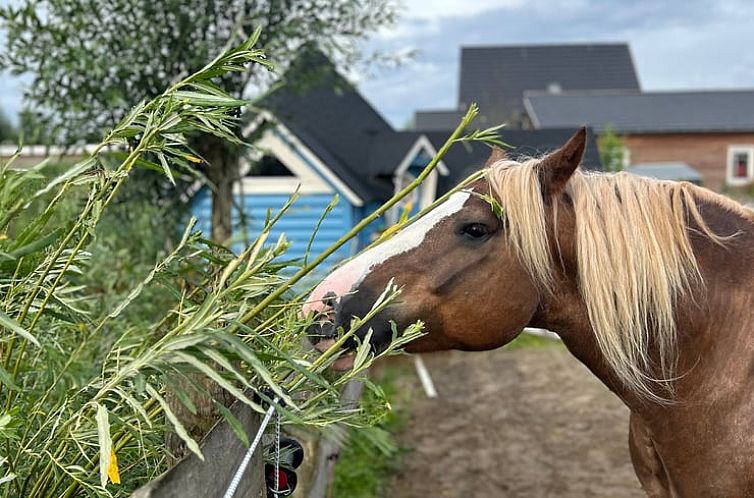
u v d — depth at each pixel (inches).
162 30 161.8
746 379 75.0
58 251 60.8
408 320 74.5
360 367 63.7
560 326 79.5
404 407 241.8
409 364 301.9
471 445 207.3
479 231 75.3
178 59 166.1
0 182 60.5
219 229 190.9
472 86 1411.2
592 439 211.8
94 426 58.8
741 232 79.1
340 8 179.8
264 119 186.4
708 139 1068.5
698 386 76.8
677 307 75.7
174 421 46.3
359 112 533.0
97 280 143.7
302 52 178.9
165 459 61.8
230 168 190.4
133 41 156.5
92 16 156.6
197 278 95.1
